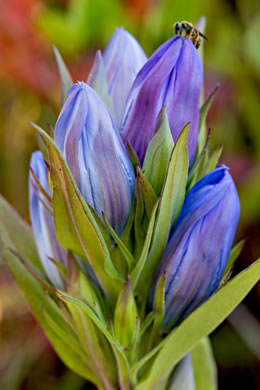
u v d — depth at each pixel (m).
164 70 0.25
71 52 0.46
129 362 0.27
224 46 0.49
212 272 0.26
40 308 0.28
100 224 0.25
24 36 0.45
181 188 0.25
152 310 0.26
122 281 0.26
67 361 0.28
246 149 0.46
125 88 0.26
